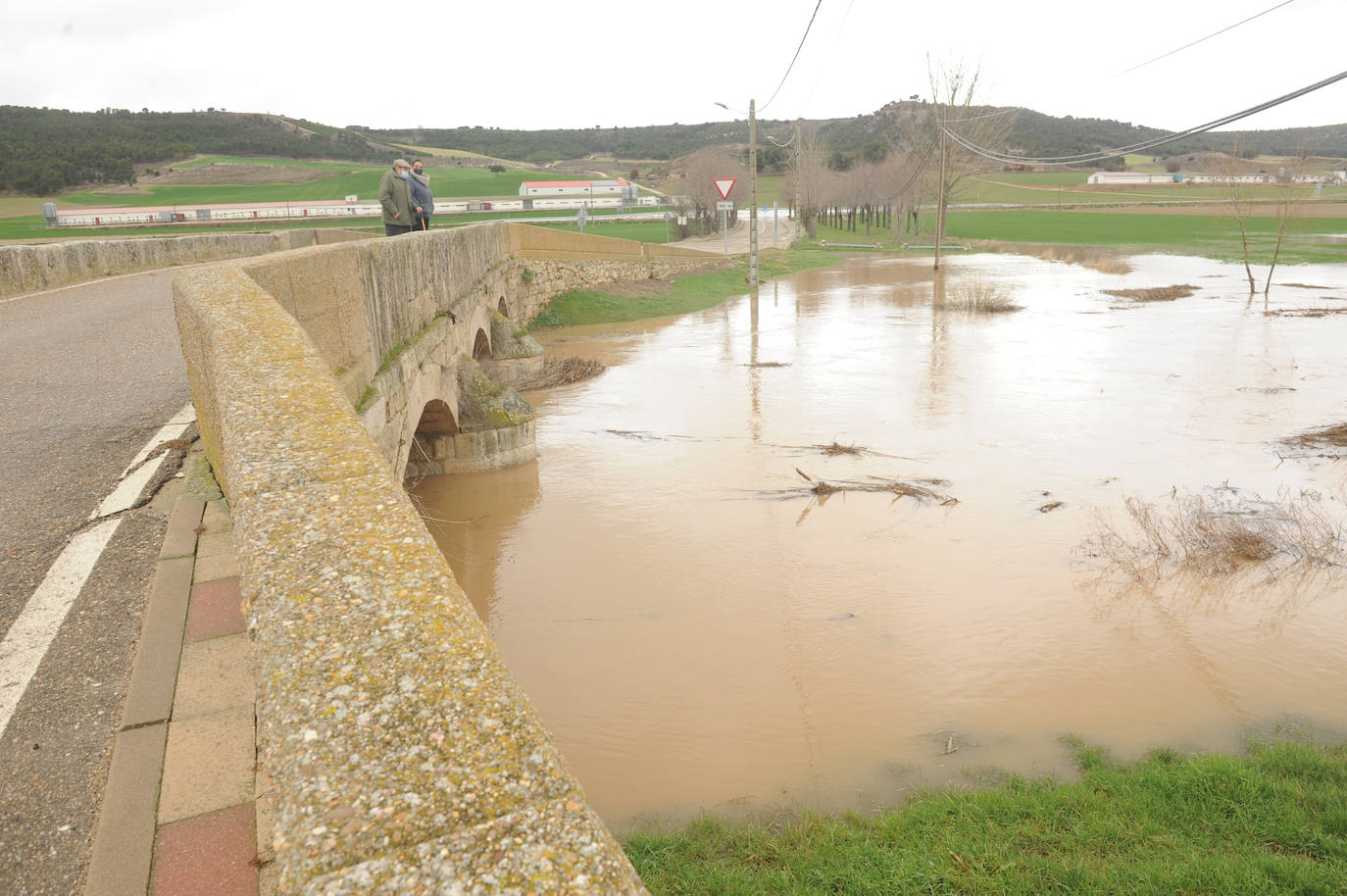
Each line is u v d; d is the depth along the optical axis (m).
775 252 49.94
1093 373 17.84
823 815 5.54
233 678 2.57
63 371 6.92
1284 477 11.47
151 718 2.38
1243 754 6.09
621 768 6.12
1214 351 20.00
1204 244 52.72
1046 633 7.78
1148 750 6.16
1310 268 39.09
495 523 10.61
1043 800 5.44
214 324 3.31
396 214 14.27
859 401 15.98
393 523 1.91
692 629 7.96
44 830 2.01
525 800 1.18
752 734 6.44
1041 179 147.25
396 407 7.03
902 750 6.24
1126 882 4.55
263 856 1.90
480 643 1.51
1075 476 11.67
